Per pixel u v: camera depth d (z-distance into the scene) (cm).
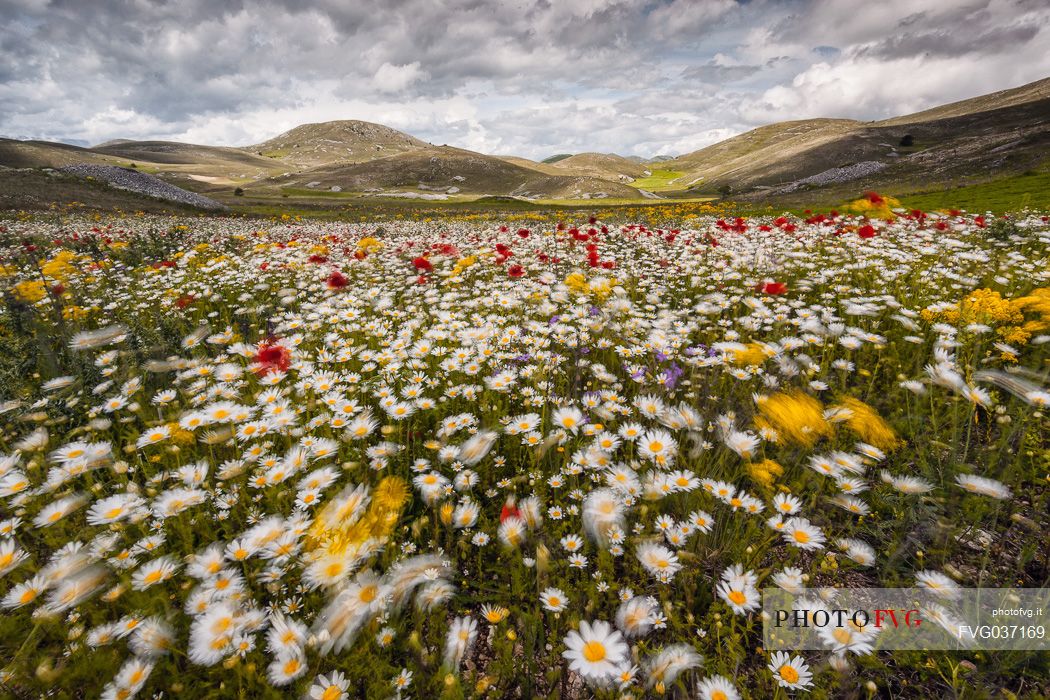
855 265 697
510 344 463
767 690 202
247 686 194
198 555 209
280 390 357
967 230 1008
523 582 244
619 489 247
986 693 189
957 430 304
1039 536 258
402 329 503
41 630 201
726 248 963
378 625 205
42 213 2458
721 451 288
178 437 297
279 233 1678
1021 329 377
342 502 207
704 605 237
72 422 353
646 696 193
